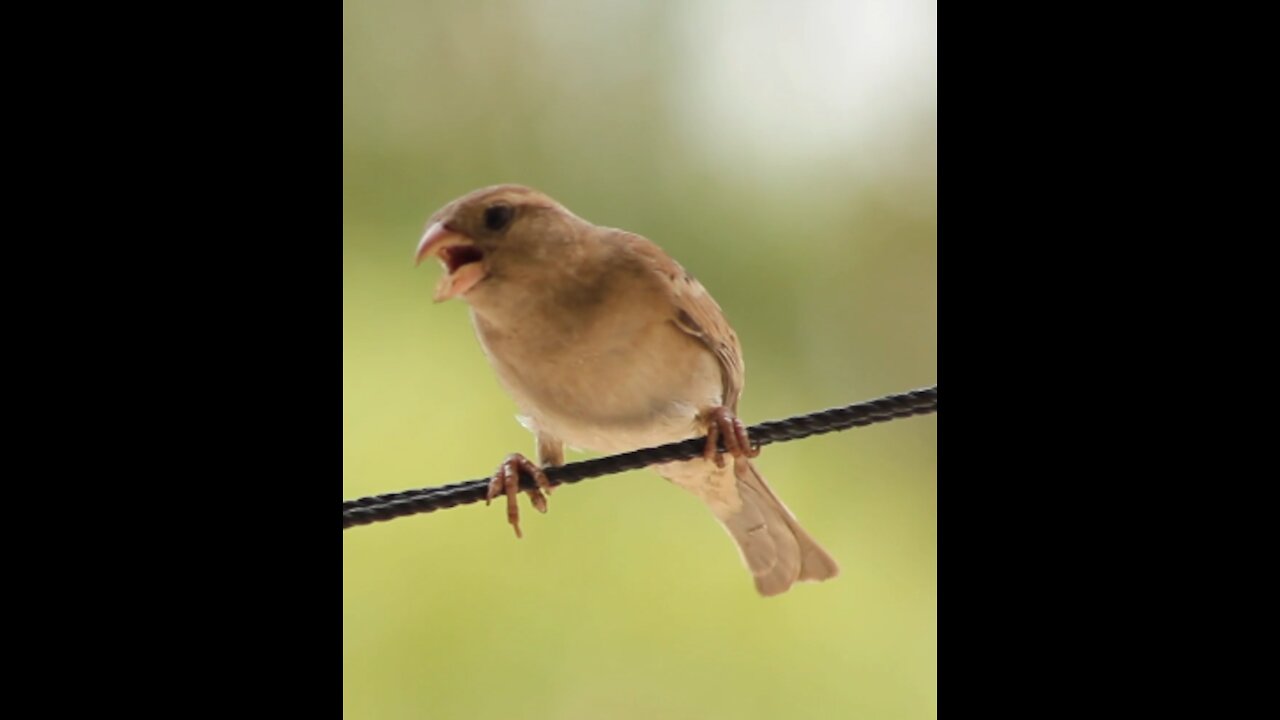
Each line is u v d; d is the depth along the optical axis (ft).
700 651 53.78
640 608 53.67
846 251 73.82
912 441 63.36
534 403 36.29
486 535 53.26
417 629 51.16
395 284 61.00
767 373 70.18
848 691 56.18
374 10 72.90
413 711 50.29
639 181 74.54
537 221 34.24
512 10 74.38
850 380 71.05
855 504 62.28
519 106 74.08
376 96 72.08
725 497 39.91
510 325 34.96
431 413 55.52
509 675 51.26
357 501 32.24
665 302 34.60
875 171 75.92
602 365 35.06
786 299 72.49
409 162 71.20
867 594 58.90
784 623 55.88
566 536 53.93
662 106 75.82
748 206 74.64
